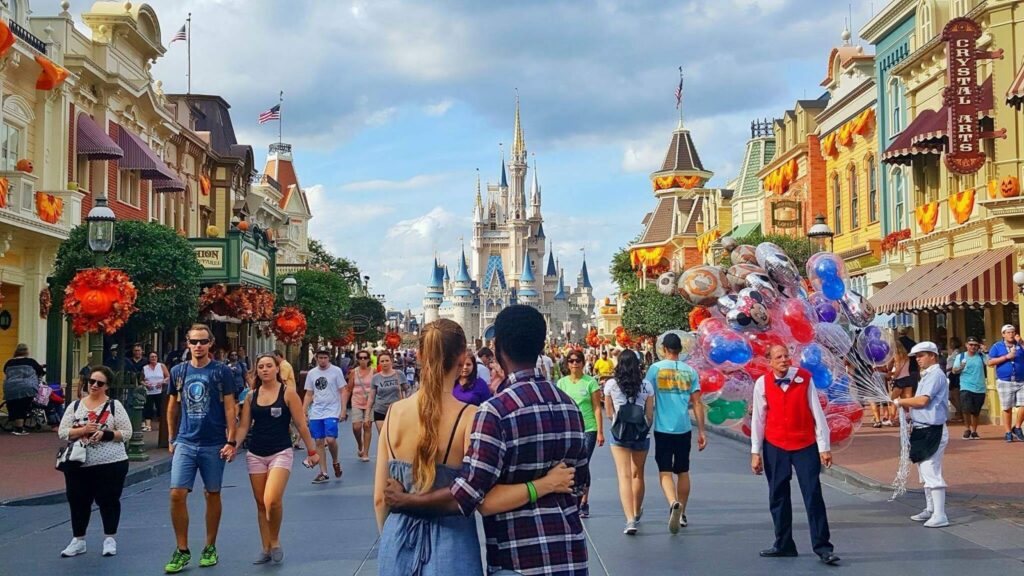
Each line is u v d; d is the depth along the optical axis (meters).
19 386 23.61
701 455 20.47
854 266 35.12
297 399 9.87
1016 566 9.33
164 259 22.34
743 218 55.12
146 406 26.81
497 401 4.91
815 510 9.71
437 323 5.26
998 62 22.69
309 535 11.39
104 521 10.41
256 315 28.17
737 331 14.49
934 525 11.42
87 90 30.38
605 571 9.35
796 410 9.88
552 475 4.90
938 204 27.72
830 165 39.03
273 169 73.62
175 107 39.91
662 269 75.81
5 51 23.59
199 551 10.54
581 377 12.73
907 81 29.86
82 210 29.78
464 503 4.76
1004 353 20.33
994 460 16.88
